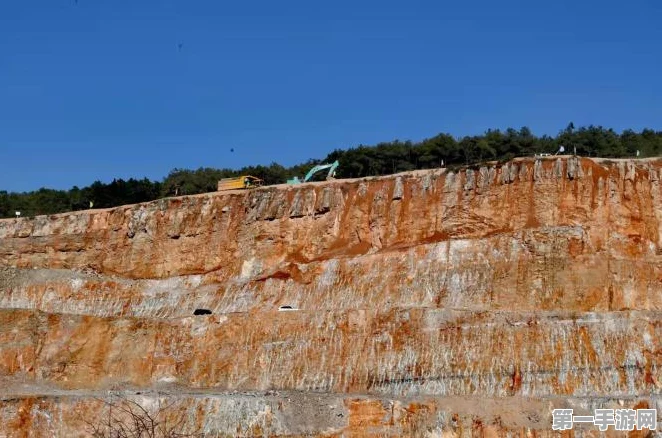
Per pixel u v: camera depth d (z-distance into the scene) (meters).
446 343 84.56
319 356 88.50
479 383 81.38
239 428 76.81
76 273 118.88
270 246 113.69
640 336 80.50
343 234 111.19
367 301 99.62
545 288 92.06
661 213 99.12
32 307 114.69
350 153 144.62
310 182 121.69
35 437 78.38
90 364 95.12
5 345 96.00
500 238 98.00
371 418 76.62
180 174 157.38
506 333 83.19
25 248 127.88
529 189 103.19
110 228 125.12
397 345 86.25
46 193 169.25
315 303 102.50
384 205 110.38
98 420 78.50
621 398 74.50
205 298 109.50
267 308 103.94
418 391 82.69
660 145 131.12
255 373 90.06
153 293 114.00
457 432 73.81
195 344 94.56
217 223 118.44
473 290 95.12
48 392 87.75
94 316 99.06
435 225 106.31
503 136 137.62
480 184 106.06
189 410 78.31
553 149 131.88
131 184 155.12
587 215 99.62
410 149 141.12
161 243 120.19
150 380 93.19
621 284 90.06
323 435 76.06
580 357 80.31
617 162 103.00
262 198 117.38
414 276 99.38
